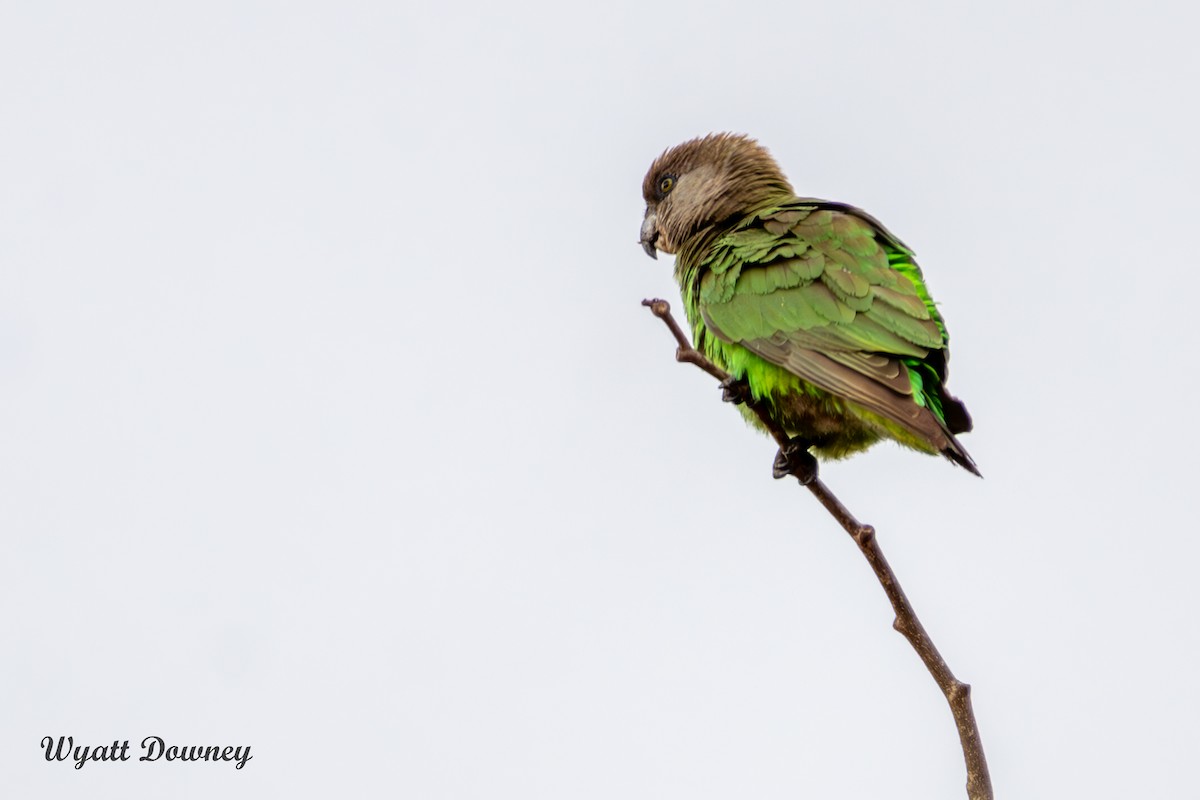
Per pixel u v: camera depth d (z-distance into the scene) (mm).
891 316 11844
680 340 9086
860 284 12086
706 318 12906
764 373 12539
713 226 14258
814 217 13055
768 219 13344
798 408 12523
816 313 12117
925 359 12023
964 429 12148
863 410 11758
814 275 12336
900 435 11758
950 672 8539
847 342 11836
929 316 11906
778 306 12344
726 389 12742
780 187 14984
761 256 12758
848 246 12570
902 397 11164
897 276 12188
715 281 13008
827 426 12641
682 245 14586
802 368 11930
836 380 11648
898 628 8836
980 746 8320
